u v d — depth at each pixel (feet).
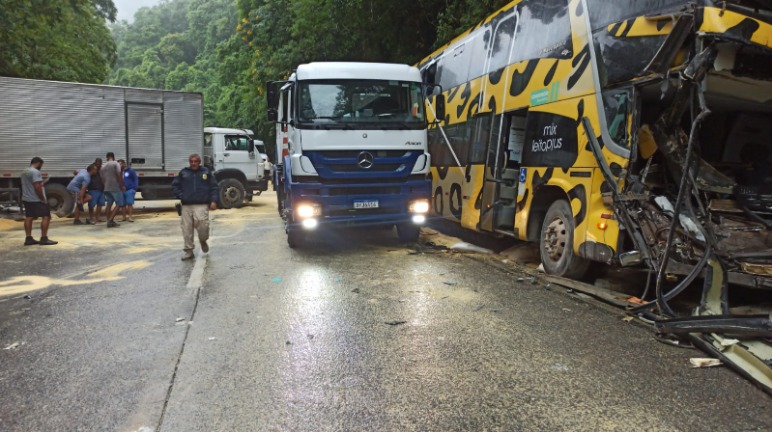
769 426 10.19
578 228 20.48
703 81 15.35
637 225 17.80
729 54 15.40
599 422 10.36
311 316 17.49
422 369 13.03
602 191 19.29
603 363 13.32
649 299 19.43
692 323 14.53
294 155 28.04
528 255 28.43
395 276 23.43
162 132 53.78
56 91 49.01
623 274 23.34
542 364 13.29
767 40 15.02
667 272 16.76
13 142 47.60
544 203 24.23
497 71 28.04
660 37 16.75
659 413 10.71
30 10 59.67
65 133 49.52
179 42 268.21
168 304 19.19
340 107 28.37
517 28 26.35
